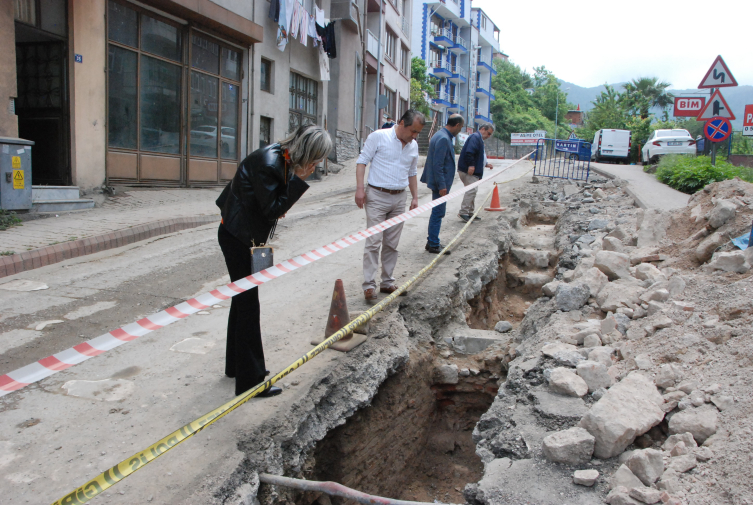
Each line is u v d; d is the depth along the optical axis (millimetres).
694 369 3510
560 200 11359
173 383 3777
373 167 5227
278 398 3518
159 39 11492
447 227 8742
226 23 12625
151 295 5676
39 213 8562
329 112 20250
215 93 13375
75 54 9516
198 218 9328
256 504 2836
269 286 6090
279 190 3262
